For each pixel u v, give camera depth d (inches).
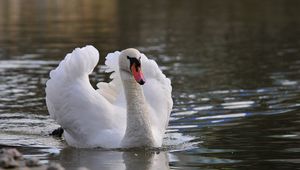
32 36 1154.7
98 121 486.9
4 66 839.1
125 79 478.3
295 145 470.0
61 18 1485.0
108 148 475.8
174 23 1389.0
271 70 808.3
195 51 983.0
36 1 1889.8
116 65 517.3
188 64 856.3
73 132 490.3
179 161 434.9
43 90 682.2
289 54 952.9
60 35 1174.3
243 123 541.0
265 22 1414.9
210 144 480.1
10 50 984.9
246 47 1032.2
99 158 446.6
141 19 1476.4
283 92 667.4
